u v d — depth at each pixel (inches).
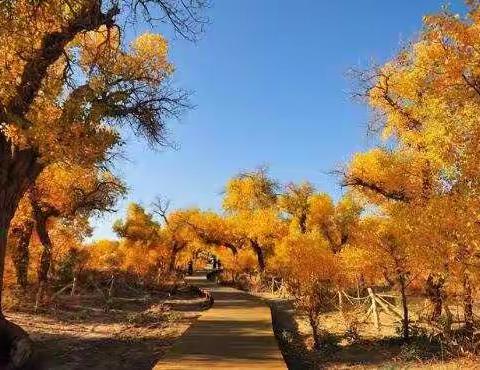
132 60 632.4
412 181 614.5
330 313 829.2
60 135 480.7
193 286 1680.6
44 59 491.8
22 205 863.1
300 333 720.3
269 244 1633.9
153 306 1087.6
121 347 606.9
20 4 431.2
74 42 602.2
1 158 486.3
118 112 563.2
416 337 589.9
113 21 530.0
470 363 438.0
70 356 539.8
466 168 383.9
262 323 687.1
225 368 396.2
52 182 863.7
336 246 1236.5
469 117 395.9
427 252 398.6
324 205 1321.4
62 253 1060.5
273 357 444.8
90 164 544.1
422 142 551.2
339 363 518.9
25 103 478.9
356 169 684.1
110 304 989.8
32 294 882.8
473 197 382.0
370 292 698.8
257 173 1817.2
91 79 530.3
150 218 1983.3
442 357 466.6
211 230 1866.4
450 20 432.5
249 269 1861.5
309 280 636.7
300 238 658.8
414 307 741.3
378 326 674.8
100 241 2005.4
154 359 549.6
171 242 2063.2
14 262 880.3
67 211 910.4
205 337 561.6
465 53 433.1
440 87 430.3
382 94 633.0
